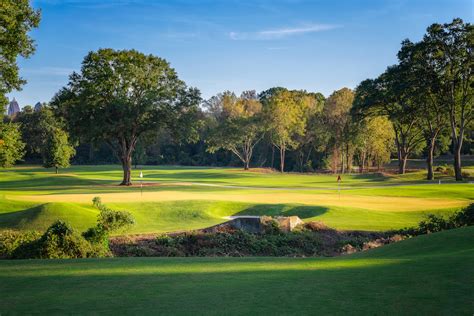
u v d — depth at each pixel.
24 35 31.73
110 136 59.31
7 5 29.83
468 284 7.67
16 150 39.91
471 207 20.44
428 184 57.03
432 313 6.27
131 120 56.34
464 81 61.12
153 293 7.96
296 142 103.56
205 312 6.70
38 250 14.63
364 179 75.81
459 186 51.88
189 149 139.25
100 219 20.47
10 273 9.99
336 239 22.38
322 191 50.31
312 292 7.75
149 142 65.06
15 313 6.81
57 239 14.98
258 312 6.63
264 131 102.62
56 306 7.17
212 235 21.12
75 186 60.22
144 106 56.78
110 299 7.57
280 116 96.38
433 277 8.30
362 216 29.55
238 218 23.08
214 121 111.62
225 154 132.75
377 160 99.06
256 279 9.10
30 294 7.99
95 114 57.19
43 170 101.19
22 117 118.12
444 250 12.12
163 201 33.81
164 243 20.23
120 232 22.91
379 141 89.62
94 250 15.67
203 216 30.31
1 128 37.12
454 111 65.94
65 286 8.60
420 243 13.55
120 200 34.72
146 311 6.81
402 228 23.81
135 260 12.15
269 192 48.72
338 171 102.44
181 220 29.34
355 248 20.31
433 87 61.91
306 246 21.02
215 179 77.19
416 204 35.44
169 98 59.78
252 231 22.45
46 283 8.90
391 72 68.06
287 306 6.91
